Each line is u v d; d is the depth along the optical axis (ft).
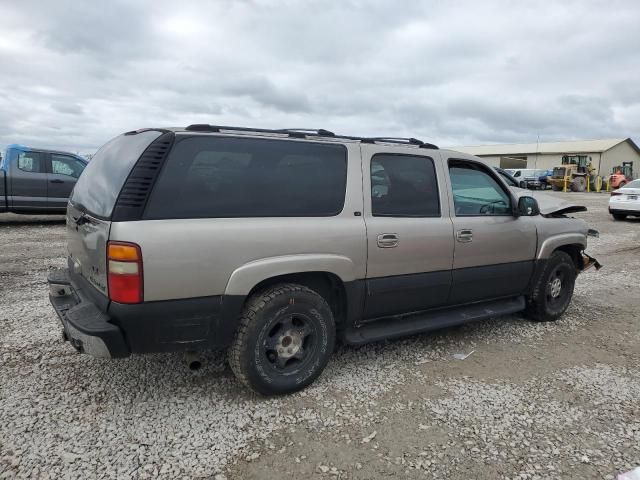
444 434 9.73
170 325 9.45
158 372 11.97
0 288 18.97
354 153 11.96
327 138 11.80
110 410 10.19
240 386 11.40
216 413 10.22
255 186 10.41
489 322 16.84
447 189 13.57
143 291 9.05
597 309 18.90
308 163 11.23
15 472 8.16
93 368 12.06
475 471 8.61
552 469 8.72
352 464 8.71
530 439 9.64
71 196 12.35
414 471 8.57
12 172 36.04
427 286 13.03
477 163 14.66
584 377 12.55
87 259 10.16
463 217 13.80
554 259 16.49
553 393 11.61
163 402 10.59
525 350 14.32
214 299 9.77
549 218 16.74
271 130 11.20
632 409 10.94
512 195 15.24
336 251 11.21
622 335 15.88
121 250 8.88
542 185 126.31
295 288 10.75
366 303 12.05
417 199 12.96
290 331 10.91
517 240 15.11
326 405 10.71
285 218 10.65
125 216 9.04
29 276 20.95
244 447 9.10
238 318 10.23
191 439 9.29
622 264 28.27
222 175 10.06
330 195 11.39
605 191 127.95
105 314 9.29
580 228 17.49
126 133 11.71
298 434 9.58
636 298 20.67
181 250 9.29
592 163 154.40
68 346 13.33
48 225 37.91
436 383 11.94
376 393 11.33
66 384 11.23
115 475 8.19
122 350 9.29
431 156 13.51
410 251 12.51
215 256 9.64
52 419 9.77
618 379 12.48
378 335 12.42
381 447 9.23
